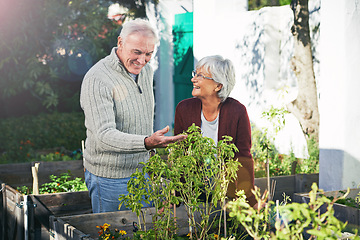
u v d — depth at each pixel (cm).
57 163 612
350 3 461
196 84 369
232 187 369
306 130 673
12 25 997
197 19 729
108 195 333
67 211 453
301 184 505
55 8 998
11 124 1069
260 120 687
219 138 373
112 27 1063
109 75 319
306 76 678
